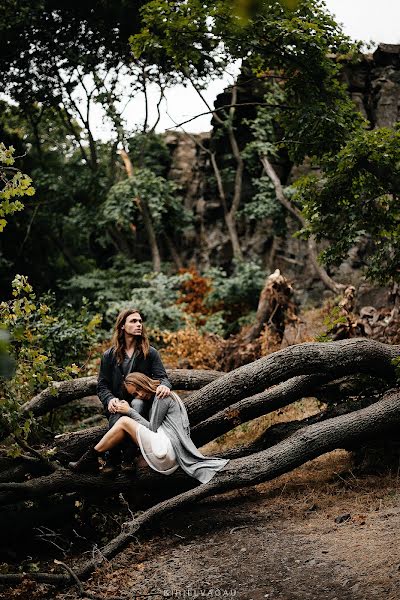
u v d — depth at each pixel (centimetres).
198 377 688
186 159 1892
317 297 1498
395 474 591
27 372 522
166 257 1848
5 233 1811
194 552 490
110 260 1889
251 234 1714
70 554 541
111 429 540
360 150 698
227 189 1783
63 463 587
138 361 569
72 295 1666
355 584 390
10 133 2014
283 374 589
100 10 1683
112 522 566
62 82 1791
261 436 649
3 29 1678
